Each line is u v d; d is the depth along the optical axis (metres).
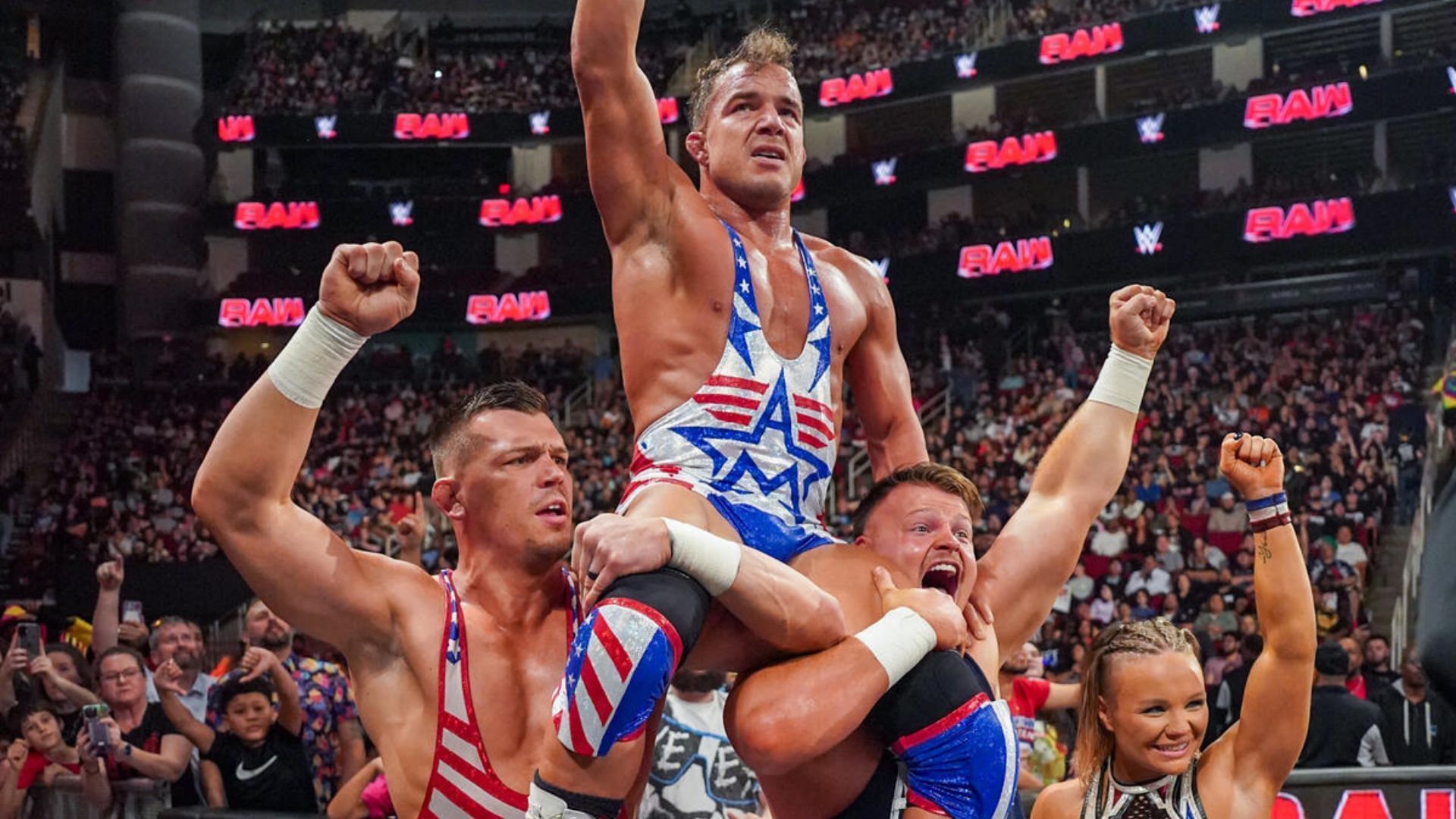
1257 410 18.52
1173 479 16.45
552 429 2.56
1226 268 23.38
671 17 29.97
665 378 2.35
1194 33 24.28
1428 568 1.11
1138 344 2.95
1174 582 13.81
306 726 5.63
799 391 2.39
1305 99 22.66
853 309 2.61
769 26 2.66
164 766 5.23
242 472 2.30
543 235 29.50
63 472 22.86
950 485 2.50
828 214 28.52
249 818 4.11
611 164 2.39
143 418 24.52
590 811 1.99
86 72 28.14
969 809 2.14
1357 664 8.48
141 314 27.12
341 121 27.88
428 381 26.17
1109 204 26.20
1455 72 21.45
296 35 29.66
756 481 2.32
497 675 2.41
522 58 30.62
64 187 27.64
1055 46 25.39
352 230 28.47
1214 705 7.57
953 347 24.16
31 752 6.11
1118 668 2.95
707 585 2.06
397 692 2.44
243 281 27.69
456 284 28.53
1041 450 18.81
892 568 2.42
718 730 4.32
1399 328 20.20
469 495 2.49
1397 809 4.23
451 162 29.62
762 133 2.51
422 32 31.05
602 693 1.94
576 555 2.10
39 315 25.33
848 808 2.25
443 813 2.36
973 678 2.22
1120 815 2.97
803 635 2.13
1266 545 2.96
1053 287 24.48
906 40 28.03
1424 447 15.50
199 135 28.27
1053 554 2.77
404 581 2.48
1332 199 21.88
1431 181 22.09
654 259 2.40
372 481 21.86
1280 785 2.98
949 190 27.55
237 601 17.67
